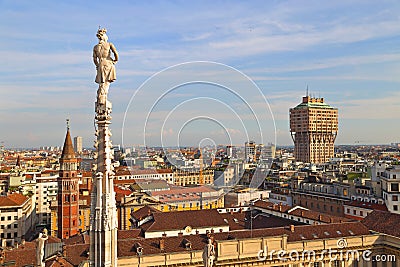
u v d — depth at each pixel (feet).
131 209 389.19
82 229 409.08
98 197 48.16
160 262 200.44
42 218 587.27
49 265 187.32
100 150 48.52
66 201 389.80
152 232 251.60
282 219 314.96
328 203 412.77
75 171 395.96
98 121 48.26
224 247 209.87
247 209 354.13
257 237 218.18
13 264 195.31
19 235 439.22
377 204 359.87
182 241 214.48
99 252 47.78
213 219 275.39
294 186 495.41
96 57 48.11
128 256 195.52
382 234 240.32
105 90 48.32
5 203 436.76
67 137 397.19
